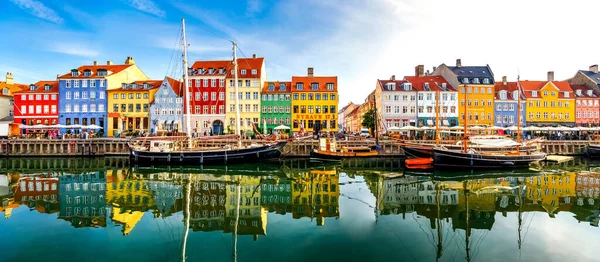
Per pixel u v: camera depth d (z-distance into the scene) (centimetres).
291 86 6103
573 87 6681
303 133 4906
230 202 1809
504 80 6600
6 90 6812
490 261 1005
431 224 1386
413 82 6388
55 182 2444
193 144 4059
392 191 2098
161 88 5938
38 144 4200
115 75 6250
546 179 2536
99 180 2528
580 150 4434
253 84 5981
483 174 2781
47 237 1221
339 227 1342
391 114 6081
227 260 1019
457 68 6481
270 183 2405
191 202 1809
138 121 6047
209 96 5947
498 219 1466
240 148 3384
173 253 1072
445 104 6097
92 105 6053
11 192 2067
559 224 1385
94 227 1349
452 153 2970
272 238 1209
